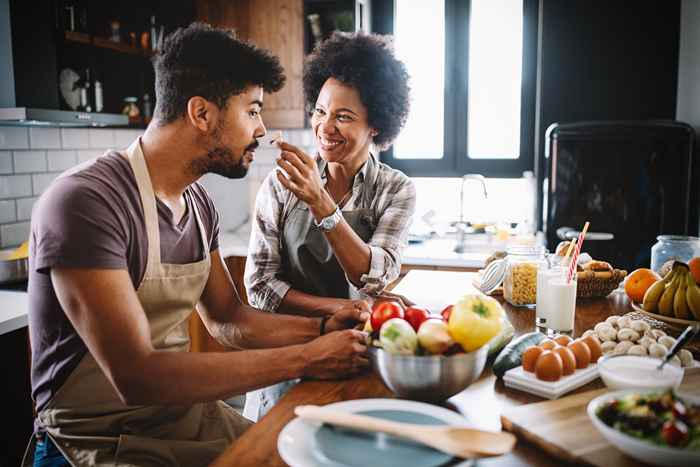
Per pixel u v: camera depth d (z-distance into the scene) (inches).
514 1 153.9
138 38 128.5
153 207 49.6
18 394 80.0
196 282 54.4
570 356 43.6
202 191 59.6
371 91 64.9
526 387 42.9
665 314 55.1
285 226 67.6
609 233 124.9
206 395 43.1
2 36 94.3
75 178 45.0
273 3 139.9
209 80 48.1
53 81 99.0
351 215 70.0
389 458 32.0
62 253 42.3
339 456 32.2
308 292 68.4
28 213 110.3
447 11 157.6
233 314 59.8
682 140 120.3
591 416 32.9
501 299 71.9
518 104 157.9
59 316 46.9
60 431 49.1
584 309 66.6
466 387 40.4
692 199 128.4
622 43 138.9
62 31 101.0
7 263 90.1
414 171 167.2
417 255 130.0
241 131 50.2
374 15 161.6
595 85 141.0
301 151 56.6
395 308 43.2
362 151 70.1
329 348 45.2
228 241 140.0
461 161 163.3
